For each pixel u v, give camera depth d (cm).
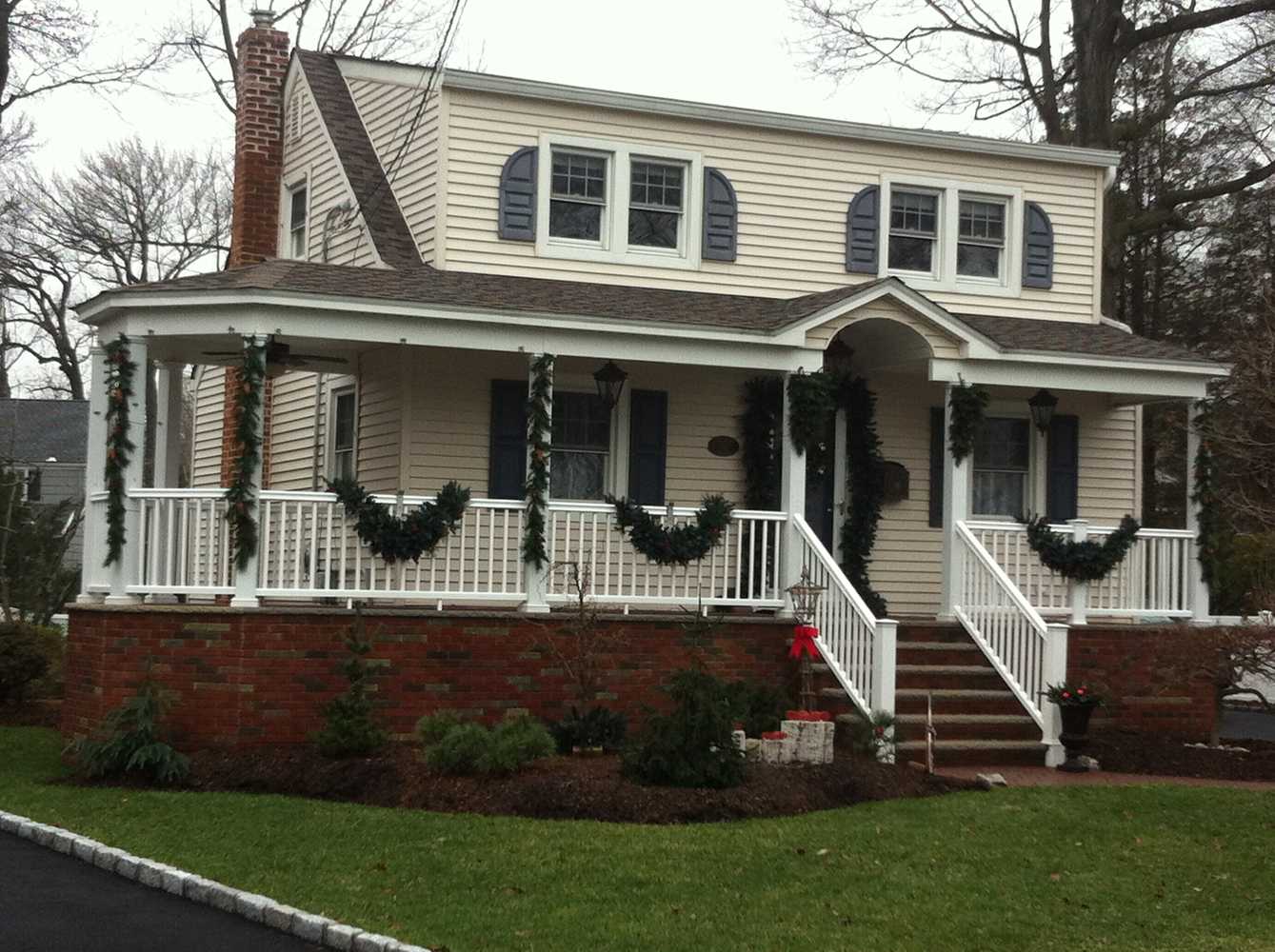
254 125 2152
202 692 1427
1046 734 1532
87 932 902
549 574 1585
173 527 1471
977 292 2011
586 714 1431
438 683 1495
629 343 1611
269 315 1472
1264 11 2672
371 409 1797
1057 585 1936
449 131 1786
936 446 1953
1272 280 3127
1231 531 2616
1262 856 1113
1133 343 1905
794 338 1662
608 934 898
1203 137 3522
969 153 2017
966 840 1145
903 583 1930
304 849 1094
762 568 1677
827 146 1956
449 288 1602
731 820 1205
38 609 2280
